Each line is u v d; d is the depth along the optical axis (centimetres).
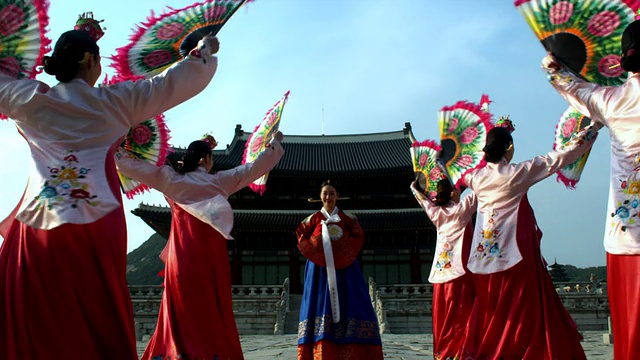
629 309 440
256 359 1205
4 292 395
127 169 657
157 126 711
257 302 3102
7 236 417
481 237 695
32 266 396
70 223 401
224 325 662
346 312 743
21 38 452
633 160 459
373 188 4509
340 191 4497
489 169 705
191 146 705
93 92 434
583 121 700
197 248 664
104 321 406
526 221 676
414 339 2030
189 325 641
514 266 657
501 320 655
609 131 489
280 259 4175
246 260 4175
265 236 4188
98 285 407
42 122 425
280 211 4375
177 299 652
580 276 10062
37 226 404
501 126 799
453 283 869
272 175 4331
